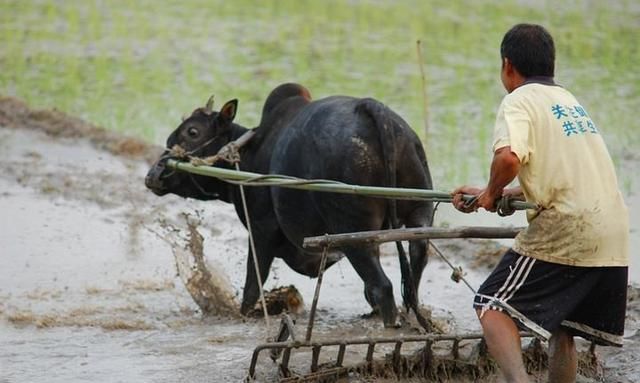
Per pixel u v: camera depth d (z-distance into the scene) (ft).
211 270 87.25
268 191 80.28
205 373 67.67
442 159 123.65
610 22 200.75
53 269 94.02
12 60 183.32
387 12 220.43
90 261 96.48
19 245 100.58
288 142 75.97
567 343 56.90
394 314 71.46
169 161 84.17
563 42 183.62
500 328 53.62
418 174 72.64
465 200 55.98
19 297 86.02
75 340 75.56
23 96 158.81
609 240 53.26
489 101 148.15
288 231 77.36
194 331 77.77
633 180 114.42
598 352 69.36
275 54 183.62
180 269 93.45
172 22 215.72
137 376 67.51
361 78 162.71
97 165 127.65
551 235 53.16
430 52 180.55
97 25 213.25
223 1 240.32
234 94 156.46
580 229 52.80
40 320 79.41
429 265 94.38
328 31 202.80
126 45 194.59
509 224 103.65
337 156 71.56
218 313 82.28
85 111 151.33
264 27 208.64
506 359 53.11
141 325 79.05
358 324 78.13
